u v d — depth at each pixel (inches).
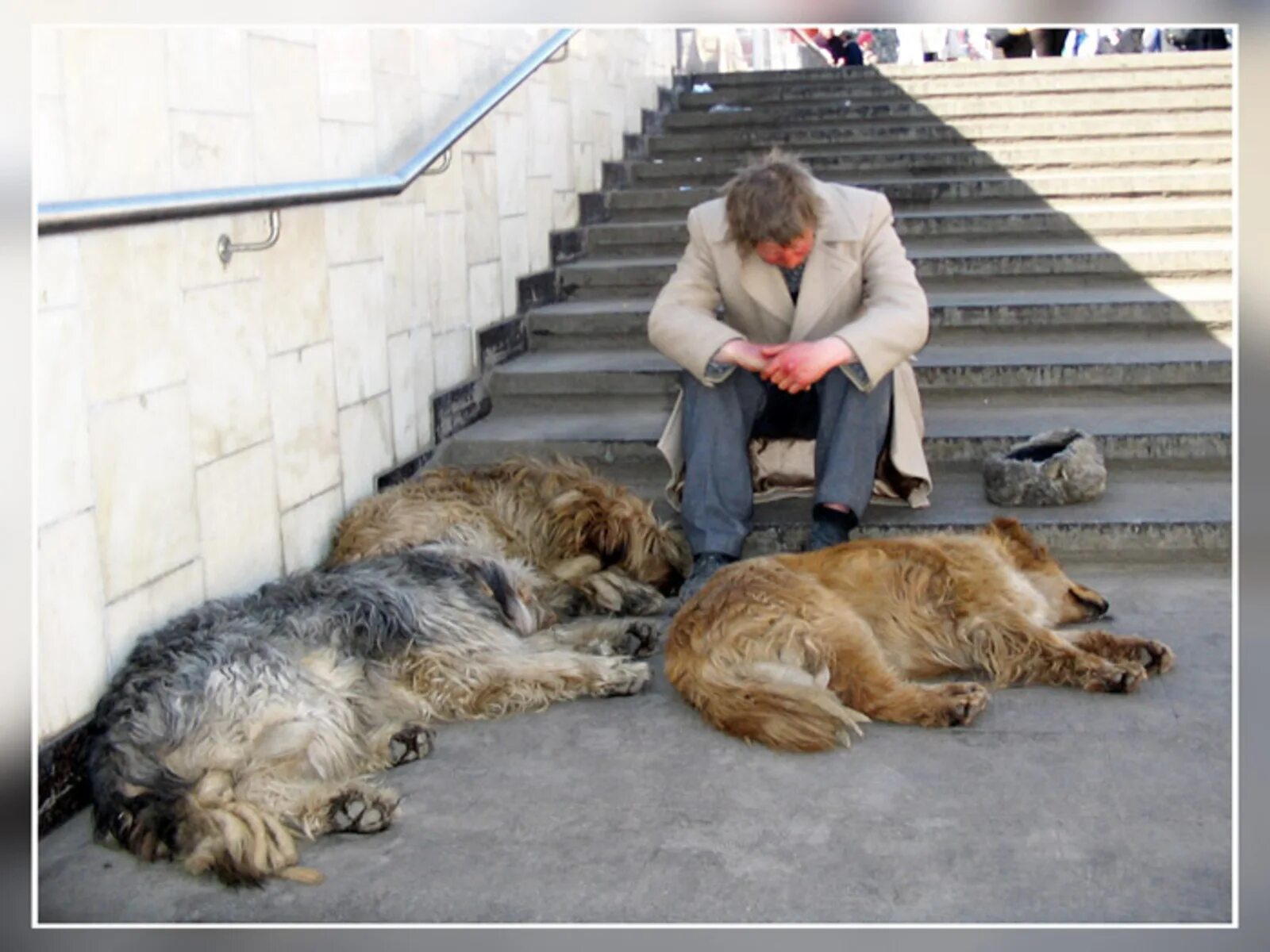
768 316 186.4
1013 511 194.9
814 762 133.8
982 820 121.0
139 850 117.2
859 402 177.6
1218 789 124.9
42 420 124.0
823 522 180.1
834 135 346.9
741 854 116.6
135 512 139.6
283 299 173.8
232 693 124.4
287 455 174.6
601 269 287.4
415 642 146.4
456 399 233.0
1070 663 147.6
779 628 141.3
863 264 183.9
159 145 145.7
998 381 231.8
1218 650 157.8
